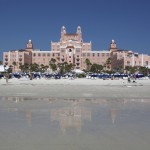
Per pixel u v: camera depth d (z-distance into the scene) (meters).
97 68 188.00
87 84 61.03
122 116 14.91
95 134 10.45
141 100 24.17
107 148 8.52
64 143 9.11
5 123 12.73
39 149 8.41
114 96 28.19
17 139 9.65
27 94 30.67
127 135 10.29
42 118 14.17
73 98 25.92
